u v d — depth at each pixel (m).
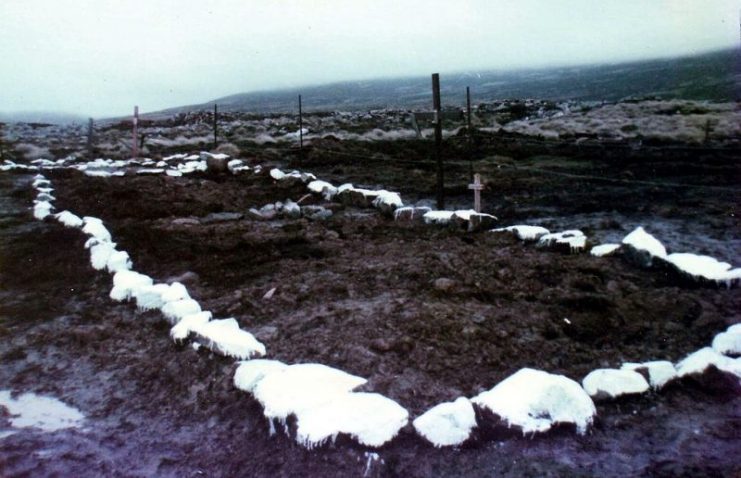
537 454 3.38
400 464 3.31
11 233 9.30
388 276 6.60
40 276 7.05
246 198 12.31
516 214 10.30
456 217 8.91
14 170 16.78
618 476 3.16
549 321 5.22
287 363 4.54
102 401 4.17
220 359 4.57
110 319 5.68
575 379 4.25
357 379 4.05
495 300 5.80
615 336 4.96
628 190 12.17
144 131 33.31
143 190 12.92
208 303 5.98
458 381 4.23
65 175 15.98
